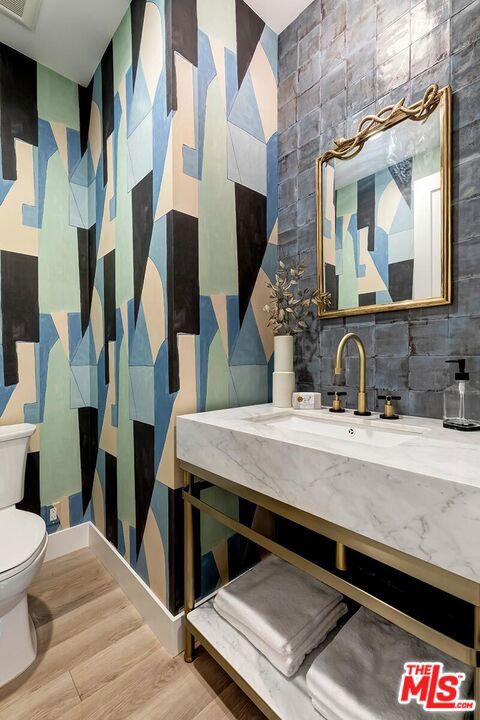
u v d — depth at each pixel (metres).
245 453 0.96
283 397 1.43
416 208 1.19
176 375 1.27
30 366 1.82
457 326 1.10
